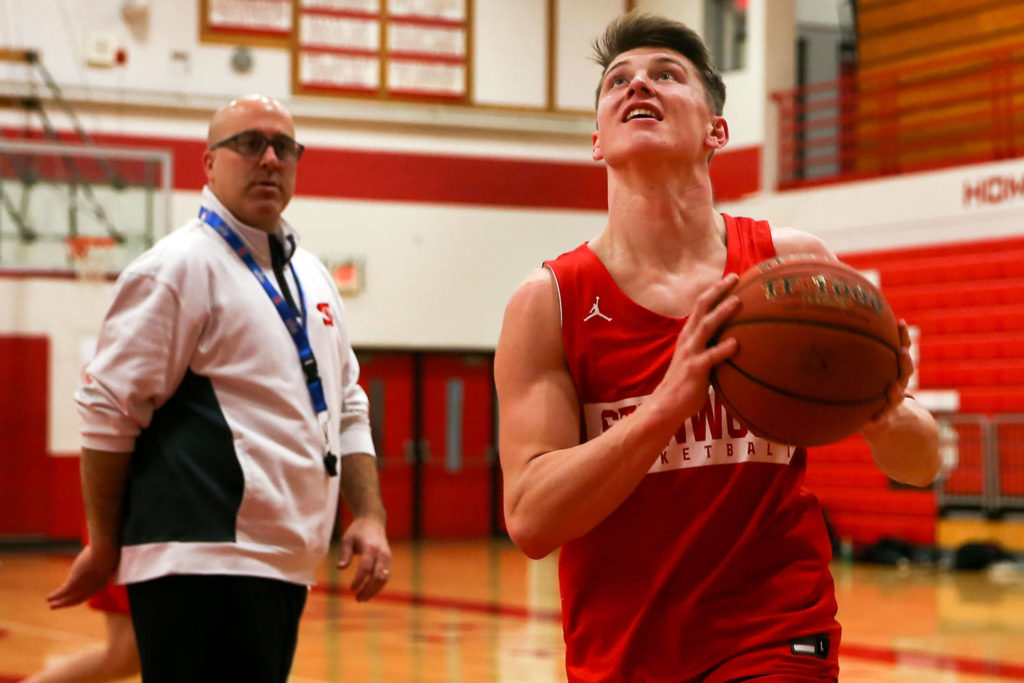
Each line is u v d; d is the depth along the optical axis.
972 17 15.55
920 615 8.80
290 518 3.04
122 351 2.97
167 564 2.94
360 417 3.47
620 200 2.29
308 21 16.47
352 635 7.91
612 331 2.20
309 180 16.41
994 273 13.27
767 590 2.14
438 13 16.97
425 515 16.92
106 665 3.85
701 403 1.84
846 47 18.17
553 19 17.41
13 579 11.64
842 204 14.82
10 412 14.82
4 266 13.60
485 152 17.09
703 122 2.29
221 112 3.21
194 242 3.10
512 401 2.19
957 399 13.36
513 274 17.11
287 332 3.15
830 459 14.31
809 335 1.82
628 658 2.17
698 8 16.81
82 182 13.88
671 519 2.17
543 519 1.98
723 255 2.31
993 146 14.73
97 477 3.02
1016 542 12.49
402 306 16.67
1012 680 6.19
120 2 15.71
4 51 15.29
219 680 3.01
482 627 8.31
